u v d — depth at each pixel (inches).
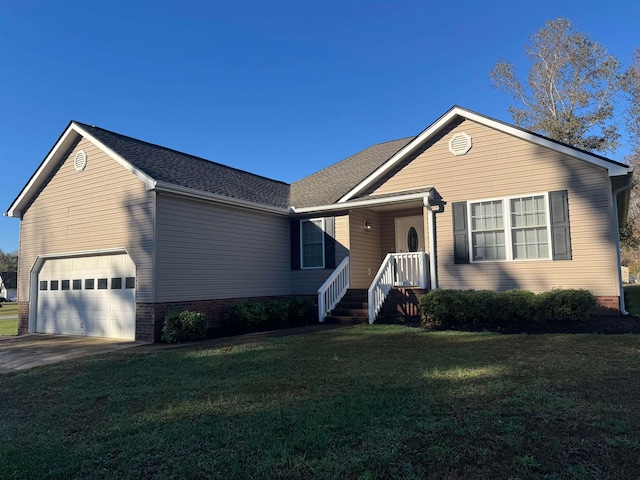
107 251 480.1
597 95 1111.0
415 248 605.3
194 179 514.3
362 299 537.0
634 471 119.8
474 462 128.2
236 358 310.3
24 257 582.9
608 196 421.1
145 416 188.7
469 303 425.4
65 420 191.3
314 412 179.5
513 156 469.1
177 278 457.1
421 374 235.8
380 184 548.7
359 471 125.7
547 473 120.4
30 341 481.7
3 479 133.5
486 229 479.2
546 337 344.5
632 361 249.6
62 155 538.9
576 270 431.2
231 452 143.9
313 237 597.6
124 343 431.2
